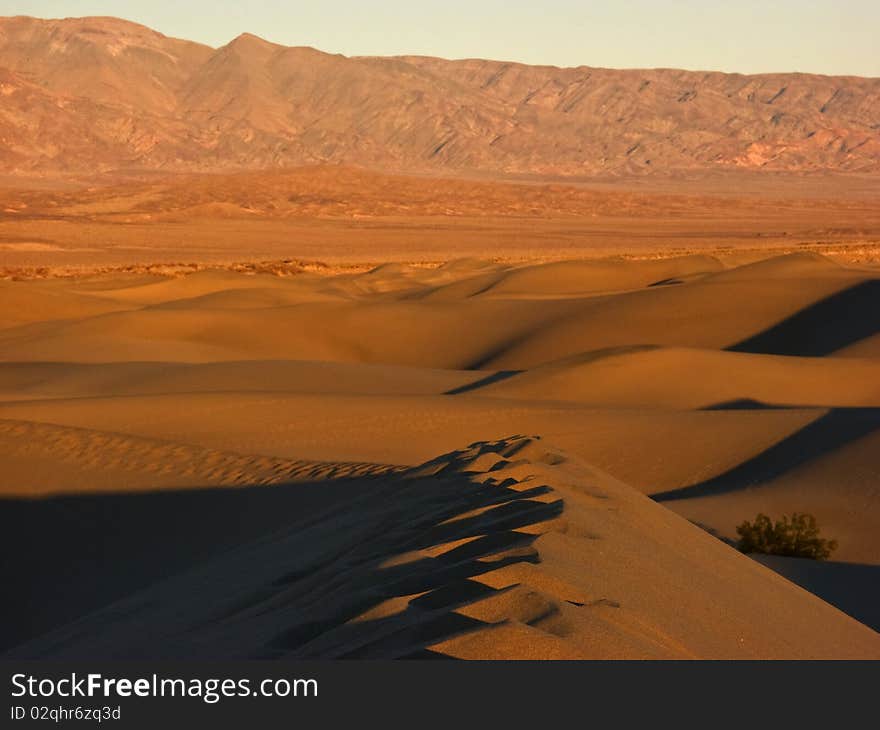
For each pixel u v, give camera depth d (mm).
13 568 20125
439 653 7281
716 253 159750
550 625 7660
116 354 61625
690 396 42219
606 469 31656
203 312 74500
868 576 19562
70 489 24859
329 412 35562
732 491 28844
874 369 46219
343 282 108188
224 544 21281
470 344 74062
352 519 16281
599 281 102500
